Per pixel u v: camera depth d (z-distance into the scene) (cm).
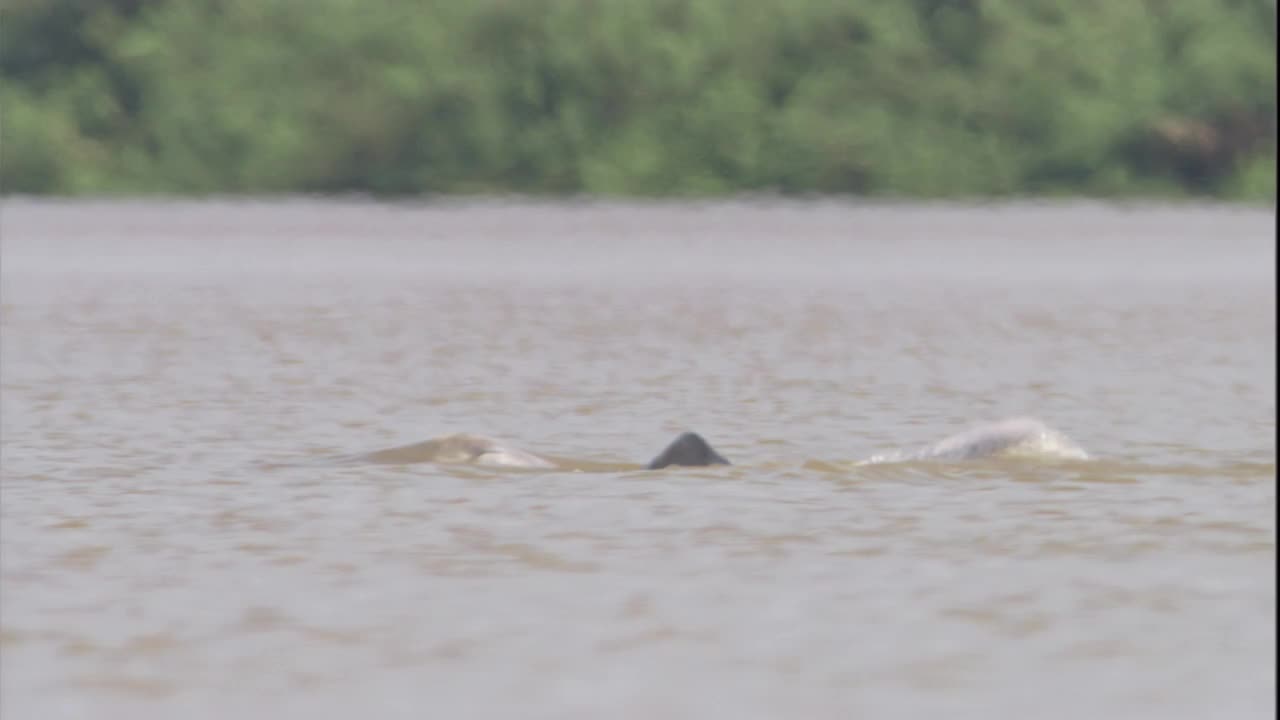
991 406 7819
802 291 15112
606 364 9338
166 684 3469
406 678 3509
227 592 4128
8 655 3641
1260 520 4894
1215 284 15975
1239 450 6506
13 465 5891
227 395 7925
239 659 3619
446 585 4200
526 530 4781
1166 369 9269
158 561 4434
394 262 18900
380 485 5403
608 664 3597
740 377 8762
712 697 3403
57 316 12250
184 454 6156
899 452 5884
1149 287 15612
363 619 3906
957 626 3862
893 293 14912
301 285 15638
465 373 8894
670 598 4084
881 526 4828
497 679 3503
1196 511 5016
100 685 3462
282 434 6750
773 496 5212
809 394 8125
